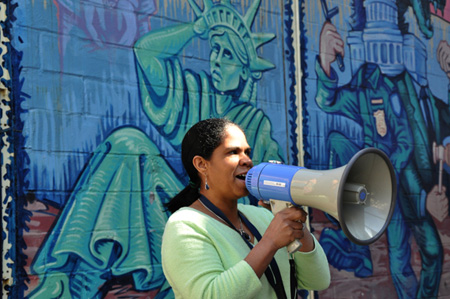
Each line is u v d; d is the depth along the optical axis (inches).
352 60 161.2
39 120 109.4
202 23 135.0
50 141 110.3
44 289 106.0
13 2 108.4
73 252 110.3
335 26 159.0
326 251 148.7
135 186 120.3
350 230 66.8
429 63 178.9
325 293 146.6
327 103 154.3
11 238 103.6
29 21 110.2
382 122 165.0
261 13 145.4
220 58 136.8
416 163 171.2
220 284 66.1
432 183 174.1
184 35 131.7
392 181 70.4
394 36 171.2
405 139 169.3
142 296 118.4
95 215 114.0
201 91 132.7
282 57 147.8
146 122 123.7
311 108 150.9
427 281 168.2
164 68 127.7
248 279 66.3
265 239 69.4
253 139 139.7
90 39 117.9
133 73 123.1
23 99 107.9
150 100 124.9
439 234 173.6
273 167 74.1
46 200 108.3
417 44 176.4
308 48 152.6
